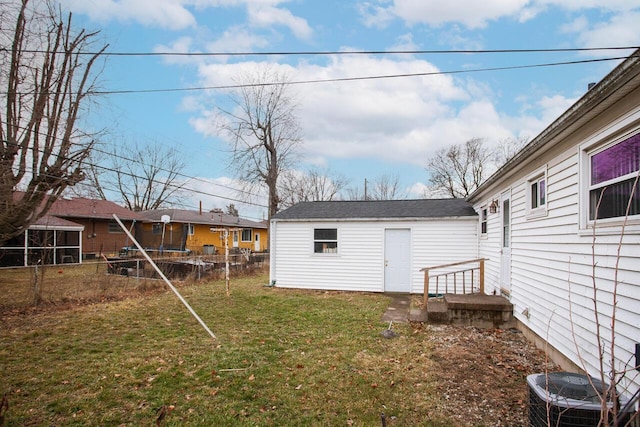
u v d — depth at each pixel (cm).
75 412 395
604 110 409
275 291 1253
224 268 1692
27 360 553
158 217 3053
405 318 827
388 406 404
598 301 426
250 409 398
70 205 2541
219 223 3459
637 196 362
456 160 4009
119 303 1010
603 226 420
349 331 711
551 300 559
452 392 438
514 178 749
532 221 645
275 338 661
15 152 1085
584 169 462
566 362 504
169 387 454
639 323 353
